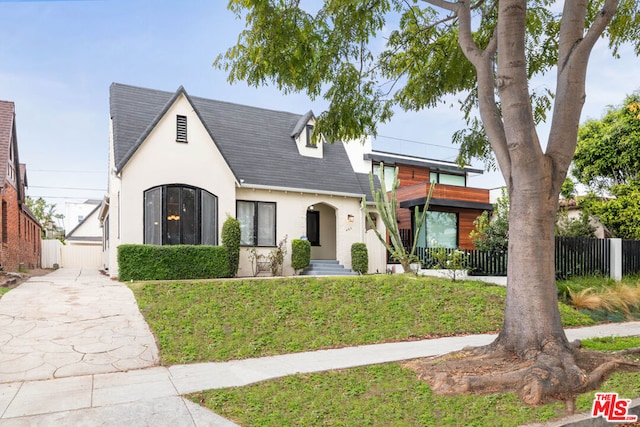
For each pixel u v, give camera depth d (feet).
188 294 32.04
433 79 30.73
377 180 68.49
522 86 18.61
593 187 62.85
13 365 19.11
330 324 27.27
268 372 18.62
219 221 48.75
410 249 54.95
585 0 19.52
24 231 67.82
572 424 13.19
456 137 30.63
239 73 25.04
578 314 32.99
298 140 61.87
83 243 100.42
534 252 18.72
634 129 55.77
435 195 65.41
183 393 15.94
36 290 34.94
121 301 30.83
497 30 19.43
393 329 26.89
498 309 31.22
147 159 45.27
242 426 13.19
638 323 32.22
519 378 16.06
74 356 20.51
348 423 13.29
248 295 32.14
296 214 55.88
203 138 48.57
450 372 17.49
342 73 28.35
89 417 13.67
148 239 44.83
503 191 56.08
